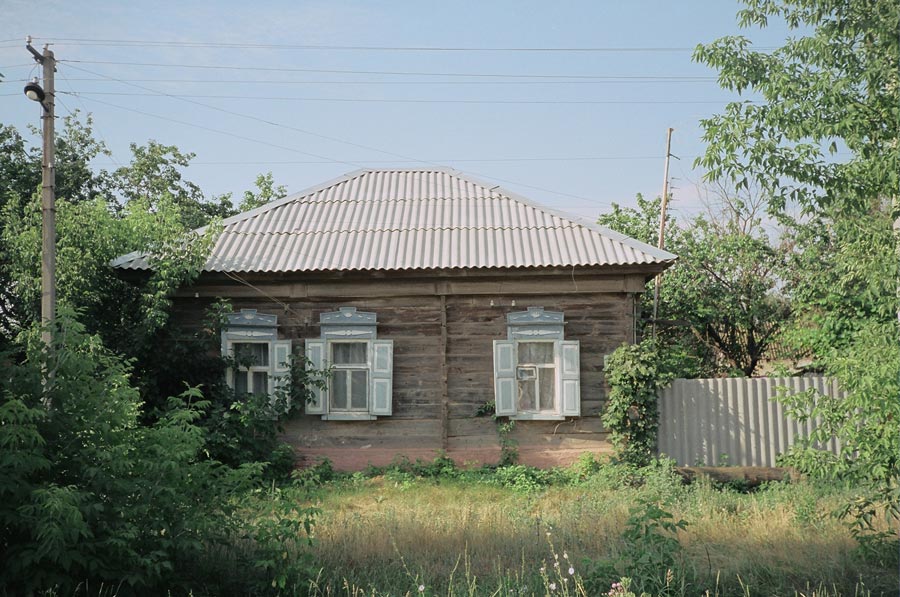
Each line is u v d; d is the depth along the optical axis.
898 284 10.21
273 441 18.38
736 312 26.23
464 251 18.95
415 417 18.86
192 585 8.63
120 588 8.05
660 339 27.00
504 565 10.01
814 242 23.97
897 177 10.09
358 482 17.03
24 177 25.23
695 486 15.25
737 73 11.16
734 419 17.94
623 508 13.12
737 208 28.53
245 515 10.70
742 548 10.55
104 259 18.69
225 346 18.89
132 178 36.69
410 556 10.20
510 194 21.20
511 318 18.83
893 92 10.44
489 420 18.75
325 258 19.00
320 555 10.03
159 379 18.22
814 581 9.30
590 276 18.69
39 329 8.39
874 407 9.55
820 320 22.61
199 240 18.30
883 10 10.36
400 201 21.20
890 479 10.37
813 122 10.66
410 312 19.05
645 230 29.28
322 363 18.92
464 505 13.91
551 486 16.81
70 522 7.11
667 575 8.51
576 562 9.86
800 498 13.40
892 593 8.76
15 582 7.50
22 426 7.30
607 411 18.08
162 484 8.14
